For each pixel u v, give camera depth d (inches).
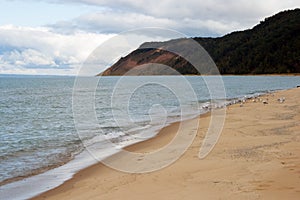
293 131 470.3
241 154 341.4
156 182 268.5
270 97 1167.6
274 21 4977.9
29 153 444.8
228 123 581.0
